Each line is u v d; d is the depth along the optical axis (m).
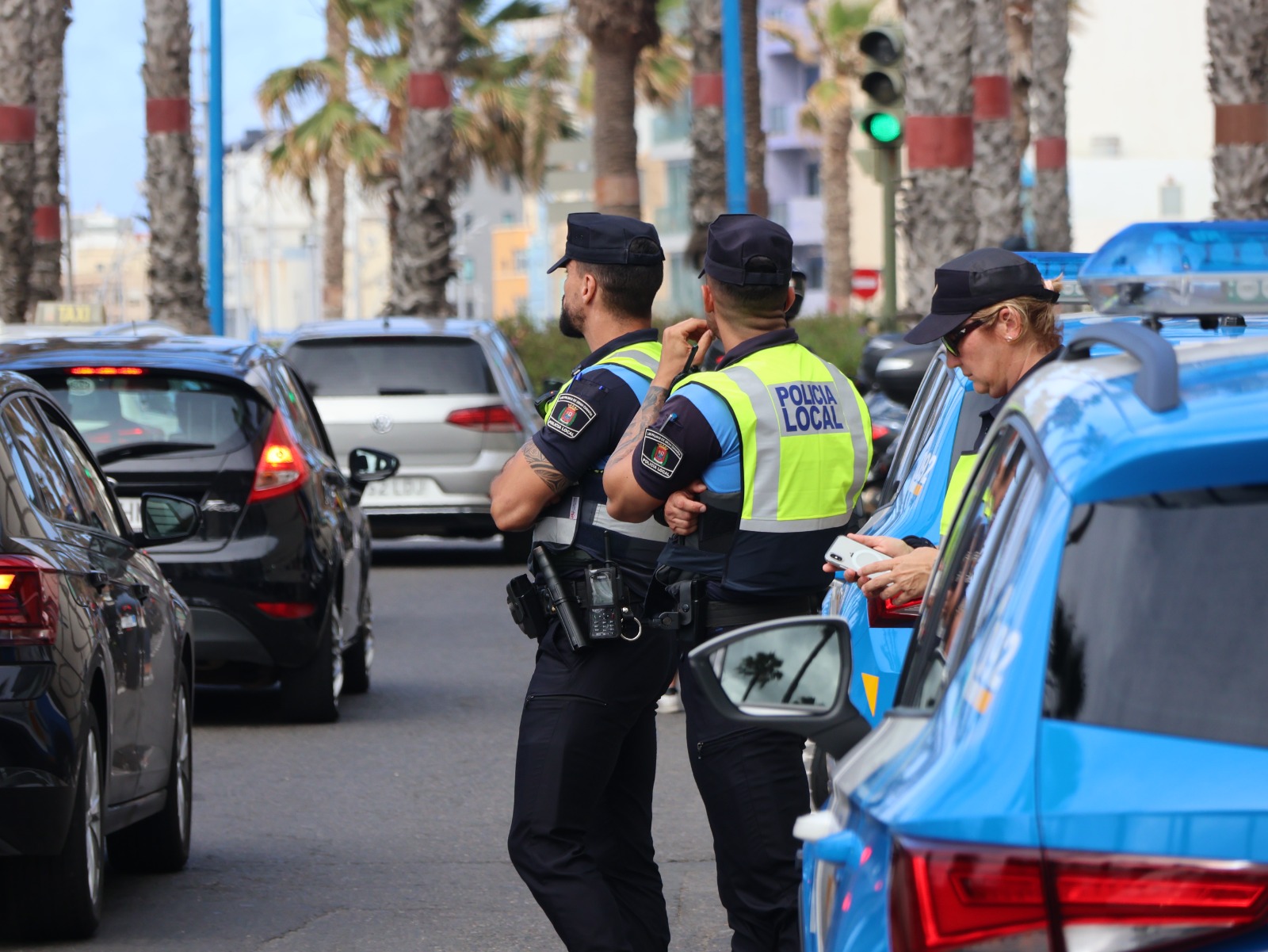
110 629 10.39
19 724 9.32
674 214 130.75
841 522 7.75
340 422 29.62
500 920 10.79
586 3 48.84
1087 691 3.82
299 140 82.06
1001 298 7.87
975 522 5.08
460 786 14.59
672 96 78.56
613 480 7.60
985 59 41.41
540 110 77.88
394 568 30.97
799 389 7.62
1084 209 107.81
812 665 5.60
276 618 16.42
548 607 7.96
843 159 90.25
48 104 48.03
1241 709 3.74
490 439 29.67
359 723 17.39
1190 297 4.91
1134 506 3.92
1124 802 3.66
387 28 80.88
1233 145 34.19
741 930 7.62
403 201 47.50
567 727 7.89
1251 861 3.54
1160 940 3.56
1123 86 114.81
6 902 9.87
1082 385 4.41
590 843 8.45
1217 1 34.28
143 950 10.09
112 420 16.42
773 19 116.00
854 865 4.33
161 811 11.73
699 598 7.57
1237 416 3.95
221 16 51.62
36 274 47.97
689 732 7.66
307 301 170.12
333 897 11.30
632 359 8.08
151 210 43.53
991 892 3.66
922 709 4.66
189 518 12.47
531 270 152.12
